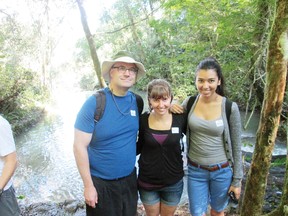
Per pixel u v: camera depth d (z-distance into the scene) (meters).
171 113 2.07
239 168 2.07
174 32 4.63
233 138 2.03
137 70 2.06
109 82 2.01
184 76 8.80
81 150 1.85
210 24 3.87
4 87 10.07
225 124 1.99
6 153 1.77
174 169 2.07
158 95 1.88
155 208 2.18
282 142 5.97
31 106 13.07
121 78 1.92
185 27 4.44
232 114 1.99
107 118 1.89
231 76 4.41
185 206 3.49
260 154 1.76
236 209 3.03
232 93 4.21
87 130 1.86
